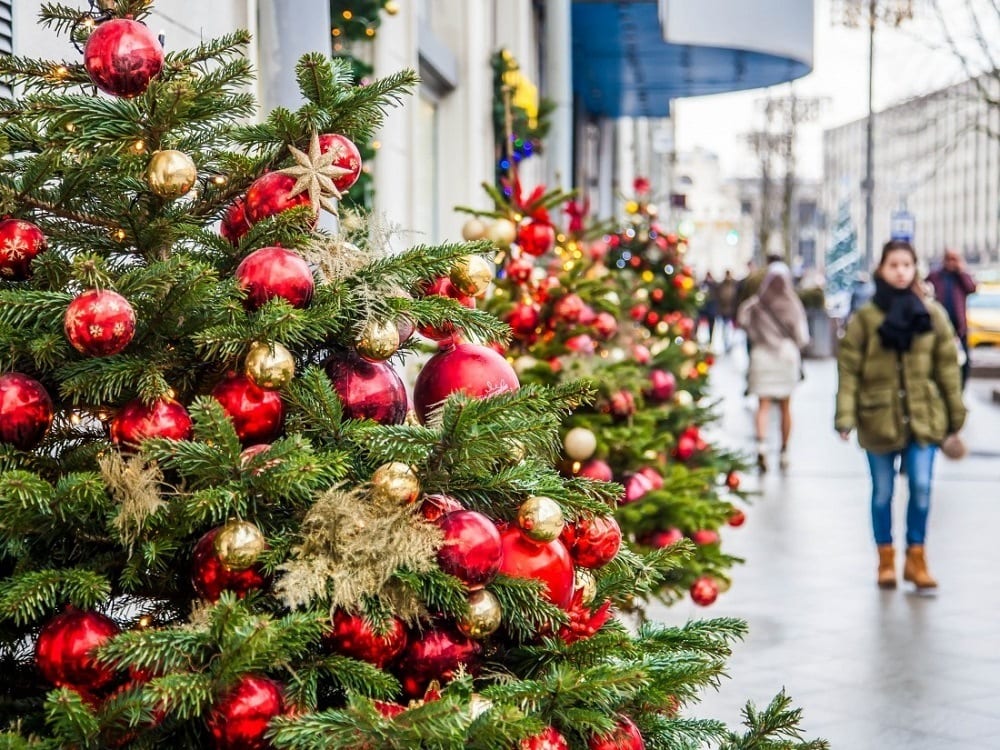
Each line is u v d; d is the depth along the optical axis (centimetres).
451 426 243
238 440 233
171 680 210
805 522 1005
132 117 250
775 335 1293
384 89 273
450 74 984
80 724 206
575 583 277
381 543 230
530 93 1062
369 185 683
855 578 805
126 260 283
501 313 582
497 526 263
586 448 530
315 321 242
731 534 953
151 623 250
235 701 218
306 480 227
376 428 245
